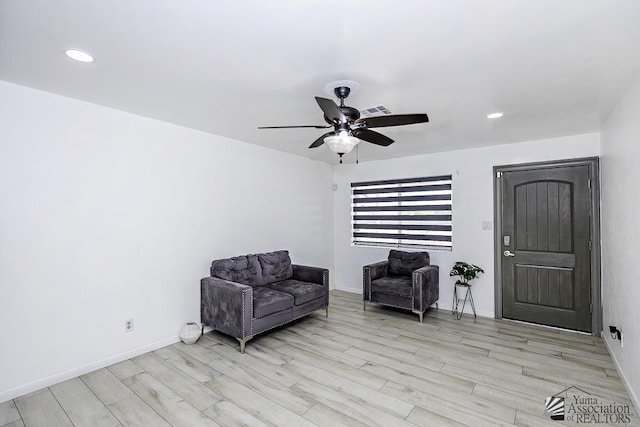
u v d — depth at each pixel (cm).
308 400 230
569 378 260
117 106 281
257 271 392
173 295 335
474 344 329
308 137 388
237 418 210
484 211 424
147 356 302
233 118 313
